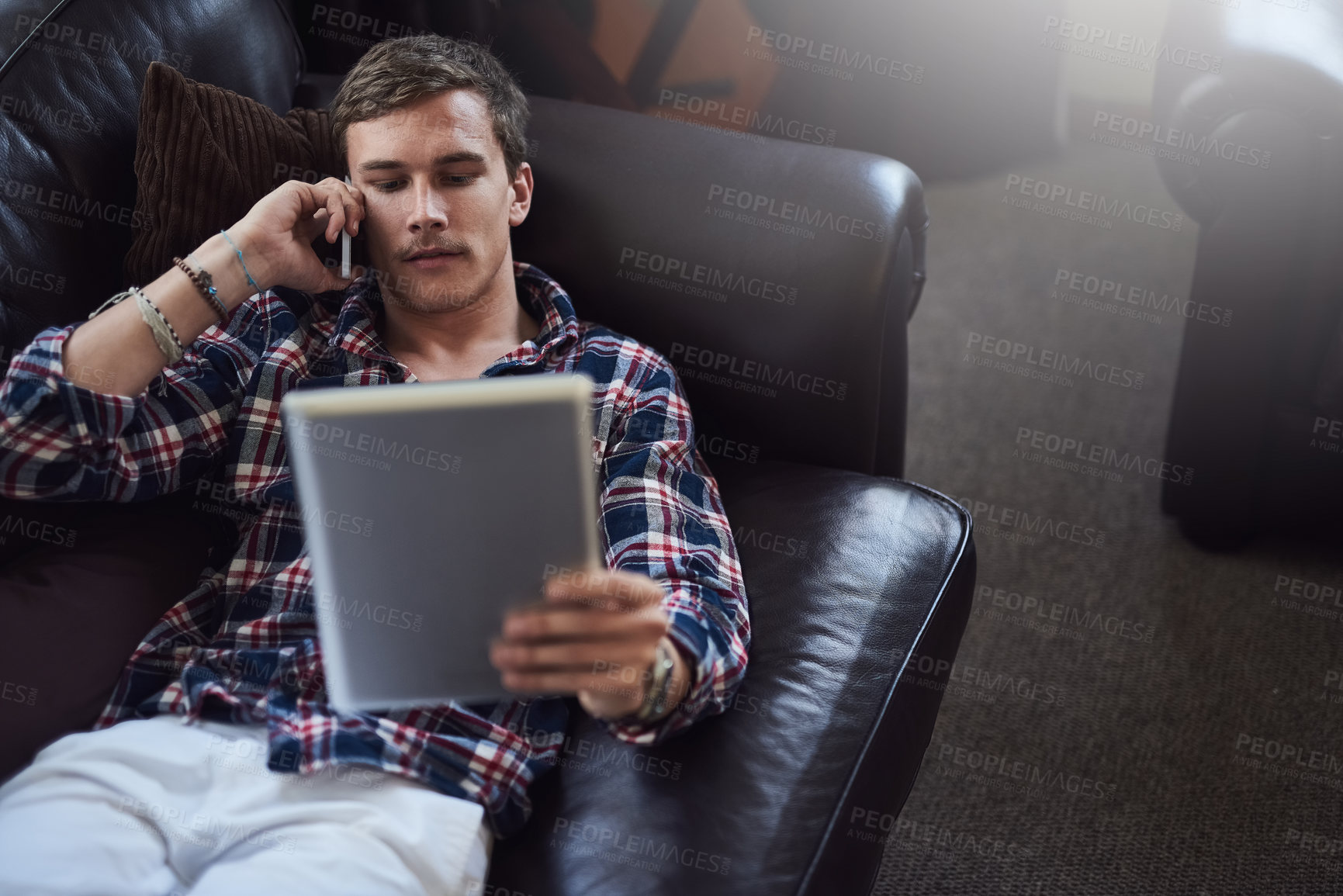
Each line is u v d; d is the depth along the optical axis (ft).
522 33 7.22
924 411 6.59
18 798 2.83
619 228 4.29
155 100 3.78
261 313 3.91
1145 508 5.94
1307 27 4.74
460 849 2.86
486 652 2.79
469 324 4.08
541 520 2.67
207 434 3.63
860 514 3.81
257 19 4.52
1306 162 4.61
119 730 2.99
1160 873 4.24
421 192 3.79
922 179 8.67
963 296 7.49
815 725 3.18
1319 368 5.00
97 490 3.34
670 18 7.34
